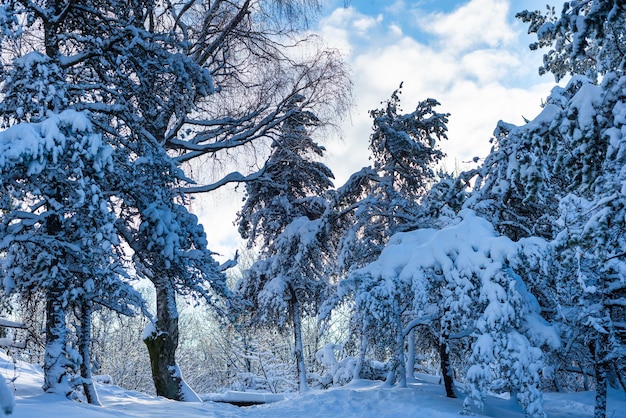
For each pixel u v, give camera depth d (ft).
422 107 69.41
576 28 31.19
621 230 26.71
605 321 37.47
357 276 47.39
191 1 57.57
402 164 70.38
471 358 39.78
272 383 93.15
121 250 34.94
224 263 44.96
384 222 69.56
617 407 46.75
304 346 103.86
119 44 37.58
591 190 30.96
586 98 30.55
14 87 30.91
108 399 41.16
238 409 46.80
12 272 32.37
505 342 38.93
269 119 63.36
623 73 29.96
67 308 34.96
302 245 71.41
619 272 32.07
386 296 45.39
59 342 32.58
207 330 109.19
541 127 38.11
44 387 31.96
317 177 78.07
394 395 47.98
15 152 27.04
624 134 27.89
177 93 39.58
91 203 29.73
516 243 41.73
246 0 58.85
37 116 31.12
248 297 76.89
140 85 38.19
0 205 30.42
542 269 40.57
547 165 41.88
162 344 52.60
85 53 36.24
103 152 30.40
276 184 74.28
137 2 40.14
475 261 42.27
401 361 53.42
